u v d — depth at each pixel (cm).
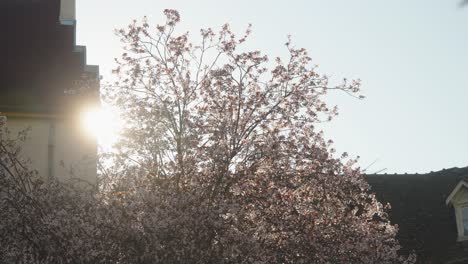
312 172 1093
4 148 1014
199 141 1062
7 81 1389
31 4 1350
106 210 942
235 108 1109
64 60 1402
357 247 1054
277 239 1048
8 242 954
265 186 1059
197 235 950
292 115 1121
